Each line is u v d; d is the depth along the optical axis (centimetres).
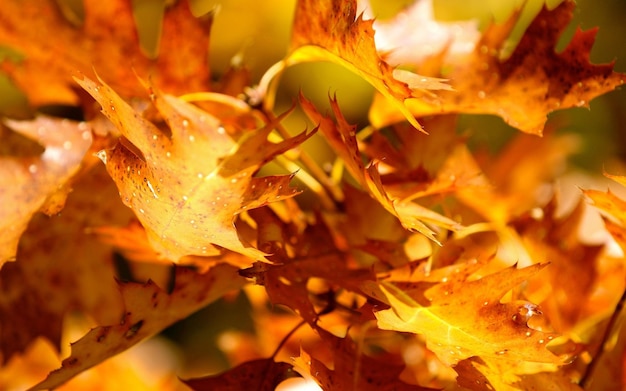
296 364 92
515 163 126
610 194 96
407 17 109
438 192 101
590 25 196
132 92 106
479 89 104
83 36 107
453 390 101
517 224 106
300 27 100
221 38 202
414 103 104
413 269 96
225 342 116
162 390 118
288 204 103
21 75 108
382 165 105
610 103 174
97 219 105
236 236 92
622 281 106
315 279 101
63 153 103
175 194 94
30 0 106
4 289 104
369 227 103
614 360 101
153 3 204
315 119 97
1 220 101
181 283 97
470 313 93
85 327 123
